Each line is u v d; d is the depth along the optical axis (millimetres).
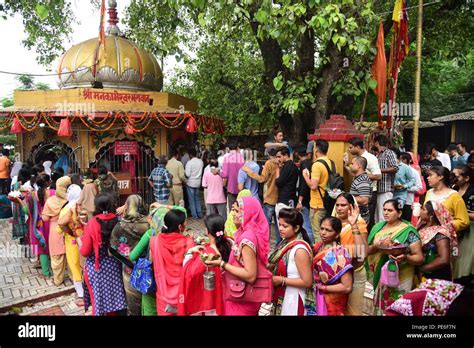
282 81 8406
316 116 8242
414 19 10094
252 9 7824
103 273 3918
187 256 3186
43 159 10203
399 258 3404
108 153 9617
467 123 15875
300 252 3082
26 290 5438
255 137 15133
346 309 3363
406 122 16391
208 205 8555
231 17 7305
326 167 5496
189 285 3121
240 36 10438
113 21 10719
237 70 12531
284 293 3219
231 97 13133
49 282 5738
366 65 7789
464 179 4668
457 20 10344
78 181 5945
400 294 3514
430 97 19688
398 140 8664
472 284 4453
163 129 10000
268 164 6668
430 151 9734
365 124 13109
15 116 8320
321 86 8172
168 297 3271
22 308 4957
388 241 3453
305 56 8391
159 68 10789
